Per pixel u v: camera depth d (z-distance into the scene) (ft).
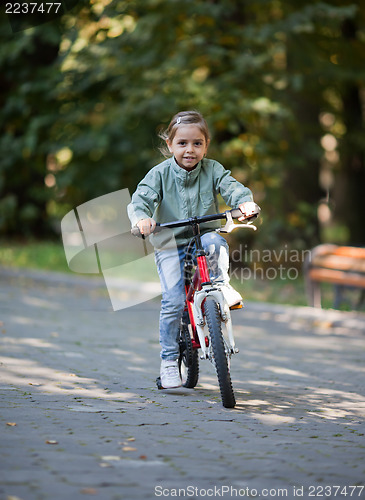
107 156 84.79
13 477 16.33
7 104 86.28
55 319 46.44
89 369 30.78
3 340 37.29
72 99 84.07
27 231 95.76
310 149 80.94
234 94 66.69
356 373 32.50
